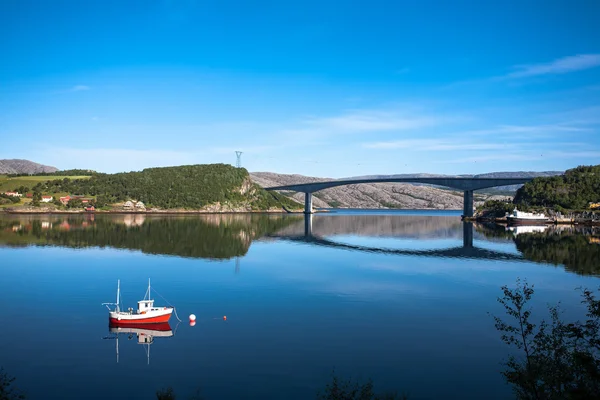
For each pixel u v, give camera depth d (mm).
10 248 101125
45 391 30109
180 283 64812
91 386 30891
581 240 130625
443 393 29859
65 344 39219
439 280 68875
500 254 100562
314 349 37906
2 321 45781
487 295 58625
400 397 29203
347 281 67438
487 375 32812
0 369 33656
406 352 37344
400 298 56531
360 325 44844
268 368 33844
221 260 87250
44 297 56000
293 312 49562
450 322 46031
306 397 29234
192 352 37188
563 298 57188
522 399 22016
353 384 31016
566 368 20609
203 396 29344
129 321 43938
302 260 88938
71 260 84812
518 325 45188
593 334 20875
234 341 39938
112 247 104312
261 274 72562
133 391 30141
